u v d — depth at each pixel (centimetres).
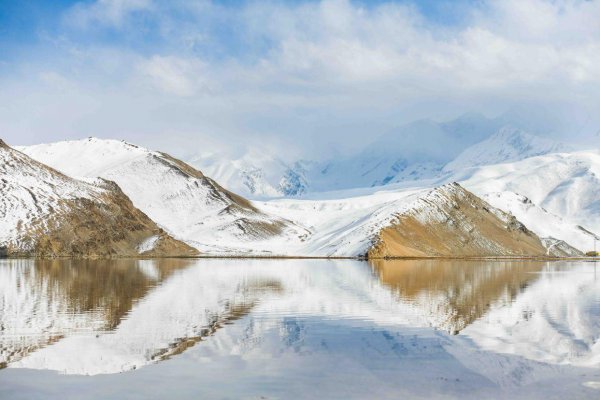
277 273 9525
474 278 8656
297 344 3475
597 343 3516
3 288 6619
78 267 11031
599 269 12125
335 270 10488
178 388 2630
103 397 2520
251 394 2545
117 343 3500
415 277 8719
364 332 3847
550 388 2639
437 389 2617
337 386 2655
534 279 8644
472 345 3453
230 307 5031
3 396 2534
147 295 5953
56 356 3184
